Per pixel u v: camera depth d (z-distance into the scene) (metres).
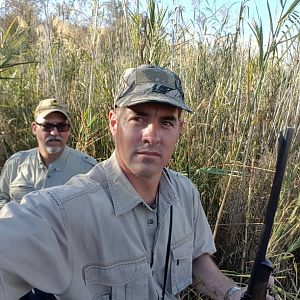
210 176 2.83
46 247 1.01
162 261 1.28
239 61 3.10
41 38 4.34
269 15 2.32
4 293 0.96
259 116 2.78
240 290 1.44
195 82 3.24
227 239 2.65
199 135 2.98
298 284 2.59
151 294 1.21
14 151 3.70
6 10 4.39
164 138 1.18
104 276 1.13
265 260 1.25
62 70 4.19
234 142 2.76
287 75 3.14
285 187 2.49
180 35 3.31
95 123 3.39
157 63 2.92
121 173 1.18
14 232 0.98
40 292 1.10
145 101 1.14
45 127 2.62
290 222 2.44
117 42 3.63
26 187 2.70
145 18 2.93
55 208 1.06
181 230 1.35
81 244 1.10
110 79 3.56
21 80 4.23
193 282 1.55
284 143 1.16
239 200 2.62
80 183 1.16
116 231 1.14
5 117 3.97
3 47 2.88
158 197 1.29
